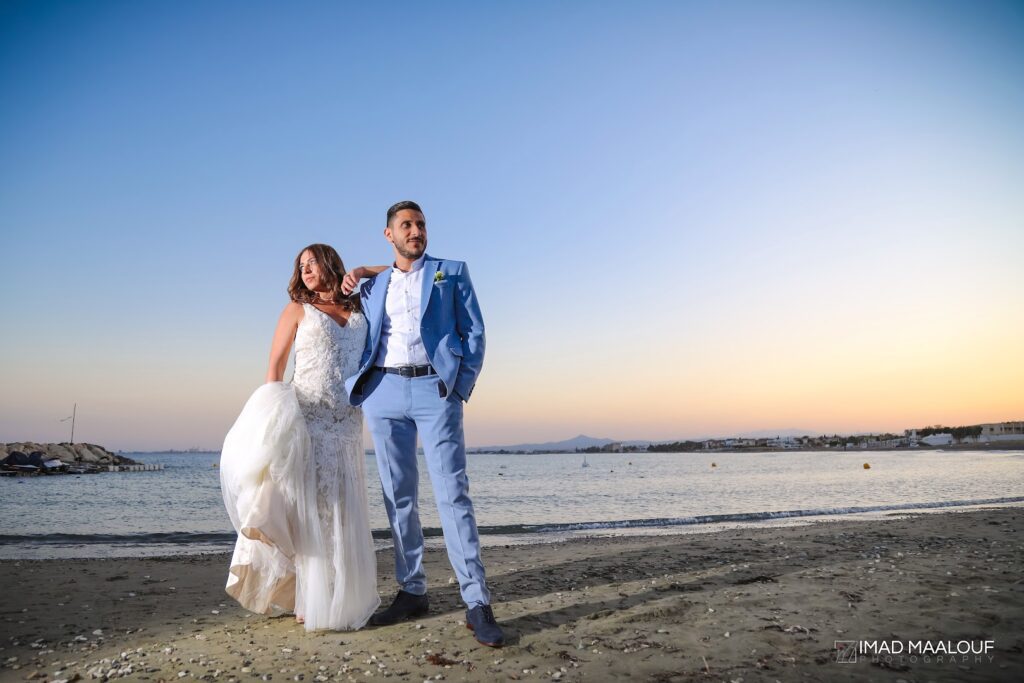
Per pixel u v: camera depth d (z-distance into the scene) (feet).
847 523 34.42
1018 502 49.88
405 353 11.15
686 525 38.96
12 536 34.65
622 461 363.76
